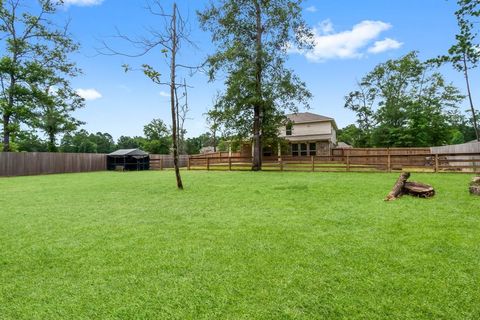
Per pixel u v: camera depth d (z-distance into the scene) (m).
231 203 6.77
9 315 2.28
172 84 9.79
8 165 18.55
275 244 3.80
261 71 17.61
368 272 2.90
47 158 21.02
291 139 26.98
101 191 9.35
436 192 7.31
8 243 4.02
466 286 2.56
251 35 17.86
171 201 7.23
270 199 7.12
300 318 2.16
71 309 2.35
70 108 26.70
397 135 30.97
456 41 13.86
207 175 14.73
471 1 12.61
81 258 3.43
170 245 3.85
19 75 21.09
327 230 4.39
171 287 2.68
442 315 2.16
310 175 13.16
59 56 22.98
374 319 2.13
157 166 29.52
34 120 22.31
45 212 6.07
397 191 6.88
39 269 3.15
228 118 17.88
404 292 2.49
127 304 2.41
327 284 2.67
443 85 31.16
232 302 2.40
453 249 3.44
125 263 3.26
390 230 4.28
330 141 25.94
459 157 15.71
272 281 2.76
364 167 15.02
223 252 3.55
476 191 6.80
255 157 17.83
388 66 33.25
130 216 5.62
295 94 17.38
